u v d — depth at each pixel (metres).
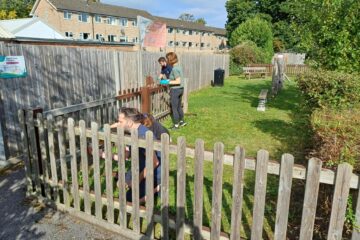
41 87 5.25
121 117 3.34
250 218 3.15
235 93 13.32
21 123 3.37
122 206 2.83
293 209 3.26
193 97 12.19
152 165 2.58
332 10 6.70
